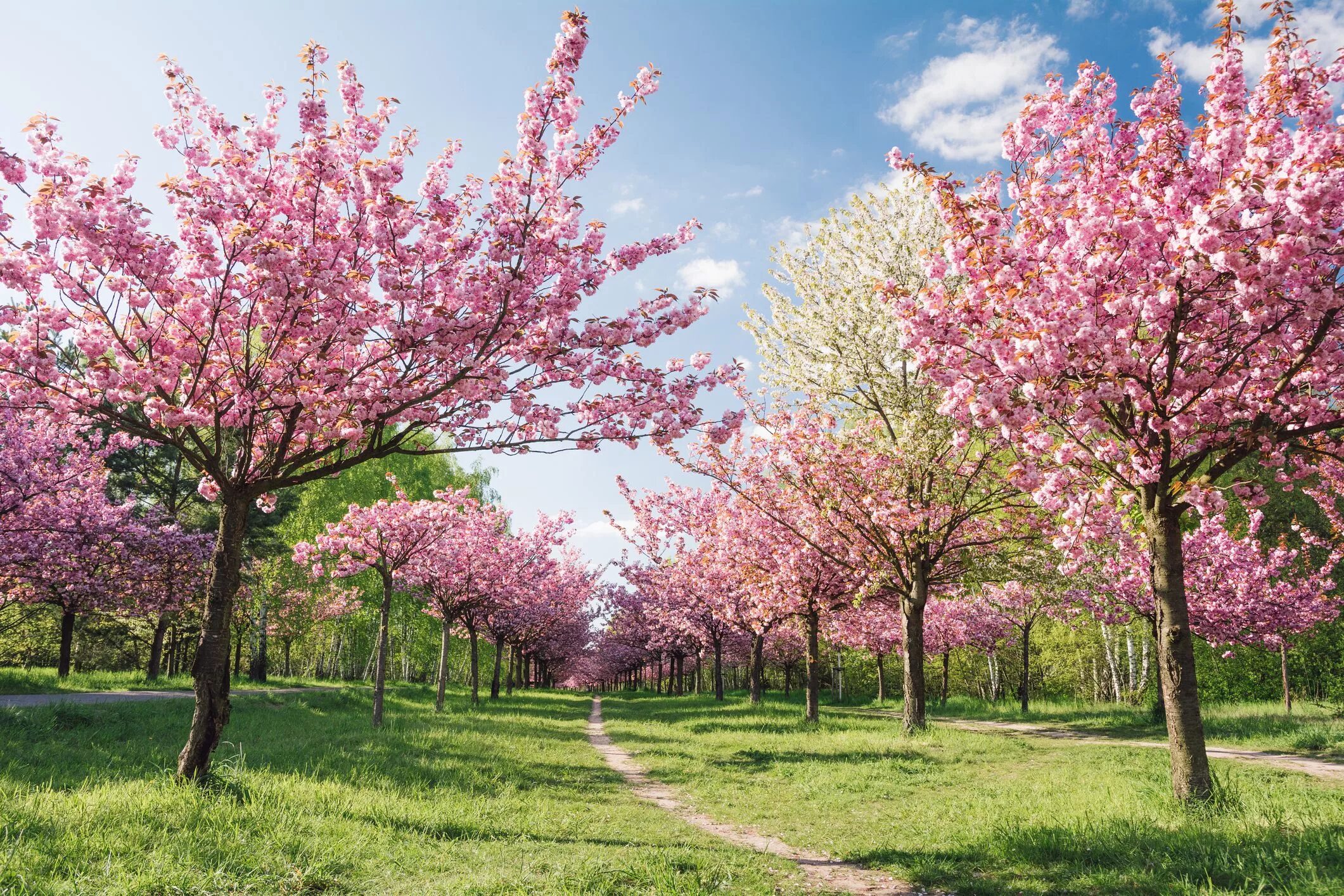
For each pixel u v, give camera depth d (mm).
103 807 6691
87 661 42250
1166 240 7266
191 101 7602
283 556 38000
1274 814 7359
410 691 34062
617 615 55062
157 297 7551
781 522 18609
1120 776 11422
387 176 7789
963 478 16391
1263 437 7465
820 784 11562
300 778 9320
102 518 22594
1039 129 8883
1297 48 6895
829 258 19125
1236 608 20109
